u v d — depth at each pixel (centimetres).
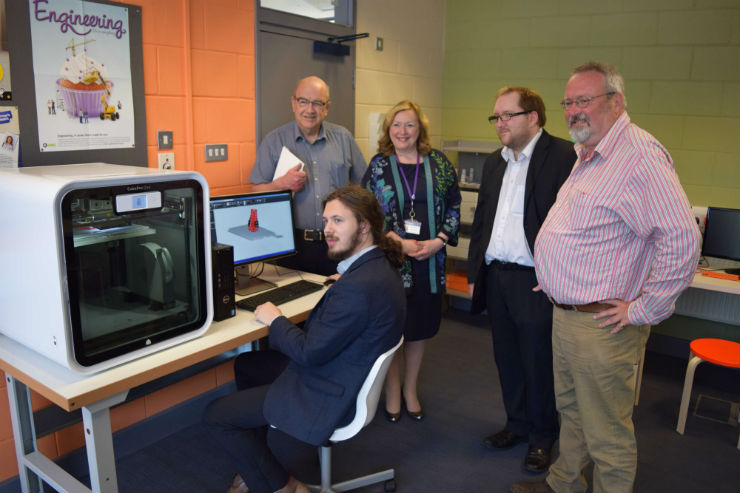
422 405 302
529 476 242
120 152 240
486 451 260
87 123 227
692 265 171
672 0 362
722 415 296
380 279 178
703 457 257
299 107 278
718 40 352
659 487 234
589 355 192
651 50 374
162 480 235
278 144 288
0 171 183
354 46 366
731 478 242
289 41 316
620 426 196
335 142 299
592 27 393
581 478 217
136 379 169
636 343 192
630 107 387
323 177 291
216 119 279
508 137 230
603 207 182
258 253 251
